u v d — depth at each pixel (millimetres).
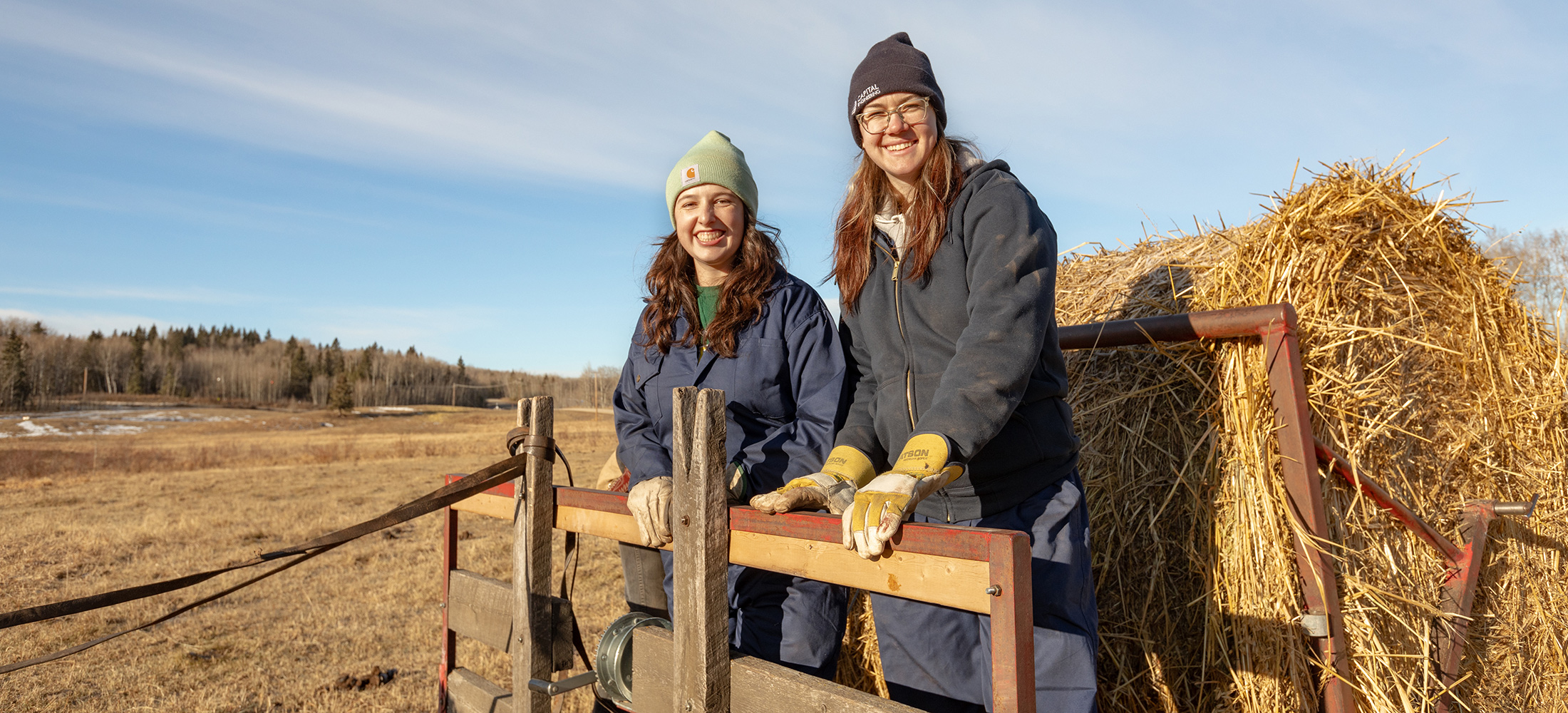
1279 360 2170
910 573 1268
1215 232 2736
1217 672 2260
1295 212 2420
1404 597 2270
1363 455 2367
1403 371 2518
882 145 1928
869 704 1296
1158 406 2512
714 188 2393
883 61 1902
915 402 1899
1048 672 1797
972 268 1746
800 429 2242
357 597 6215
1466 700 2604
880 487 1316
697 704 1540
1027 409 1812
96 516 11281
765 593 2273
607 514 1935
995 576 1130
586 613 5465
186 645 4988
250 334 159250
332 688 4227
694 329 2467
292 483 16562
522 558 2070
